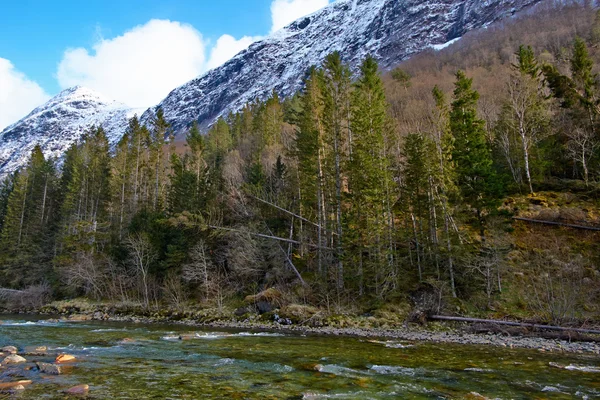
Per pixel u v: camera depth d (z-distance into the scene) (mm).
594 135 38094
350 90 40531
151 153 67438
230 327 26688
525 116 42000
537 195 36125
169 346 17531
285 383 10648
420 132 37062
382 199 32844
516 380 11188
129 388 9953
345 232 32969
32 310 43938
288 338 20484
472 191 31141
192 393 9531
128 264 45281
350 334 22375
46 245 57375
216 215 41625
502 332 21906
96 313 36688
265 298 31266
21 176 73312
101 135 73625
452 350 16609
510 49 113250
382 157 34969
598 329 20172
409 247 33688
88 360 13859
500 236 29219
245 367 12820
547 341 19422
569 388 10312
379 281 31328
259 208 42000
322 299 30812
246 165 53094
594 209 31922
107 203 60438
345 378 11289
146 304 37594
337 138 38312
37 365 12266
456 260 29219
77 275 44438
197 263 37906
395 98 81812
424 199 33656
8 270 53906
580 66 42062
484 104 58000
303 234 40219
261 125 68500
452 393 9781
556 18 138500
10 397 8906
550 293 24719
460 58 131500
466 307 26453
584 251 28391
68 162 73125
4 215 72875
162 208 52219
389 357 14812
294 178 46062
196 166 61094
